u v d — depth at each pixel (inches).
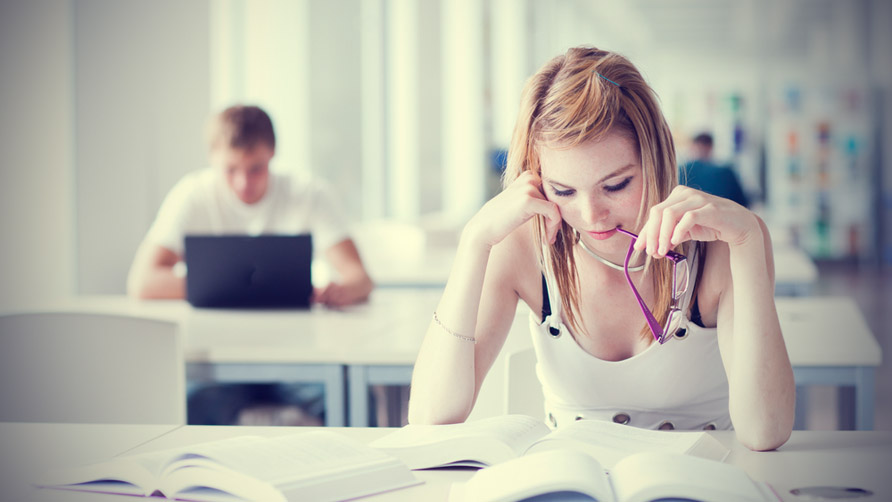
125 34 139.8
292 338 77.4
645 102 46.3
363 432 46.4
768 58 447.8
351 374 72.6
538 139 47.1
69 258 135.2
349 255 108.7
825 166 383.9
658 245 42.8
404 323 85.4
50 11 131.5
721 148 417.1
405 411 106.6
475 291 48.6
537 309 53.7
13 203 126.9
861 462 39.7
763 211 387.5
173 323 69.8
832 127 383.2
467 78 273.0
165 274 104.4
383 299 105.0
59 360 70.8
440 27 254.7
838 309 87.4
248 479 33.6
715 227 42.3
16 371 70.7
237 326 84.2
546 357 53.4
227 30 169.5
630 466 33.6
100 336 70.6
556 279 51.7
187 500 34.7
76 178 136.3
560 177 46.4
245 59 177.9
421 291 118.3
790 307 89.1
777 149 388.2
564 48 50.4
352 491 34.4
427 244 171.5
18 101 127.3
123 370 70.4
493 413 64.5
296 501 32.6
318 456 36.7
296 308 96.5
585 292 51.9
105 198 138.4
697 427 52.7
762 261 43.4
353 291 101.2
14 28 126.8
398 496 34.9
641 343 52.0
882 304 259.3
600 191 46.0
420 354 50.1
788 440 44.4
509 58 305.4
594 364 51.8
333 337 77.6
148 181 141.6
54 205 132.7
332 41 203.0
